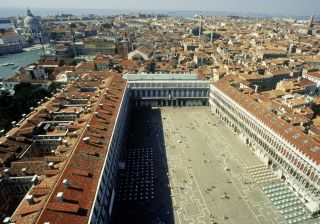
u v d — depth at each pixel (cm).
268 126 10481
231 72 19312
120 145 10831
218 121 14950
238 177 10044
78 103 12388
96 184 6500
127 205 8525
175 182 9681
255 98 13538
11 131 9431
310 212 8394
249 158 11338
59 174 6350
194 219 8056
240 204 8681
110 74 16575
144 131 13575
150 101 16575
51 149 9281
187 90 16475
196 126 14238
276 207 8588
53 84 17425
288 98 14888
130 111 15838
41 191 5938
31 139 9025
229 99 13725
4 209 7094
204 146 12225
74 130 8975
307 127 10875
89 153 7431
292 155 9231
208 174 10181
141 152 11581
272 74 19238
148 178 9856
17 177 7200
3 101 13088
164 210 8369
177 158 11188
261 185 9625
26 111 12938
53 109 11075
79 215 5503
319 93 18512
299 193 9062
